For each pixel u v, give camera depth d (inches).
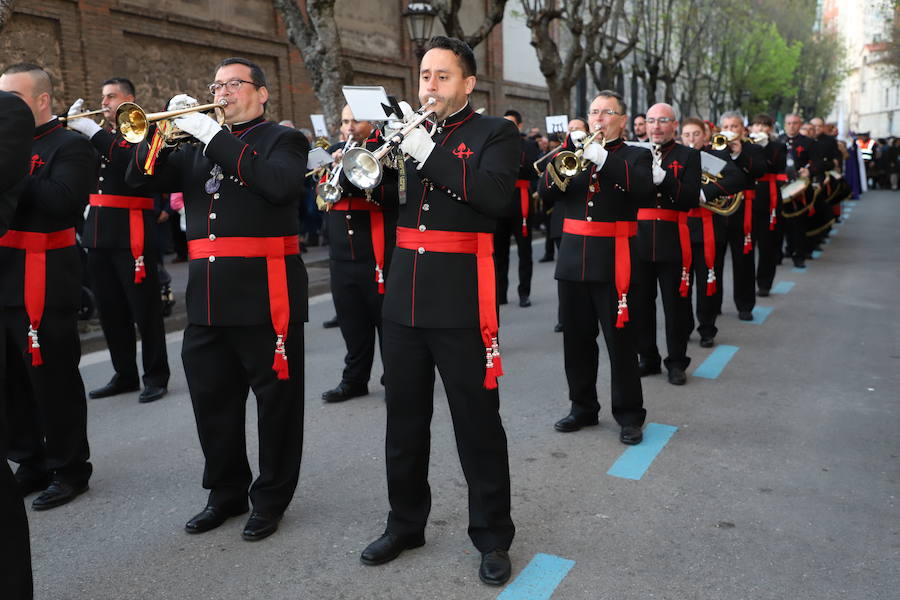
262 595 113.3
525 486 148.0
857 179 894.4
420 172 104.8
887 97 2439.7
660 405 193.9
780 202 334.3
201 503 145.1
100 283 206.1
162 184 128.3
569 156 153.5
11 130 90.0
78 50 429.1
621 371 167.3
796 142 407.8
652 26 998.4
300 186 122.3
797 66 1403.8
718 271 263.0
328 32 378.6
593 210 164.4
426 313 111.5
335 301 202.5
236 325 123.9
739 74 1186.0
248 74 126.1
